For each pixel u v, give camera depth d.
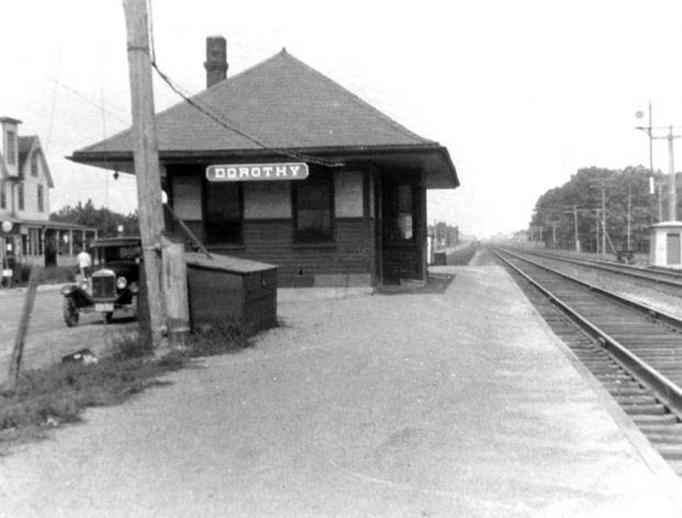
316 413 8.35
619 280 36.81
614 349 13.53
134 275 19.11
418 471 6.37
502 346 13.67
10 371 9.86
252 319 13.78
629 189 97.31
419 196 27.61
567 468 6.43
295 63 25.94
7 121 49.00
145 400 8.97
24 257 49.78
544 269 49.94
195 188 23.02
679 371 11.81
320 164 22.34
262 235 22.84
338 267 22.64
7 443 7.18
